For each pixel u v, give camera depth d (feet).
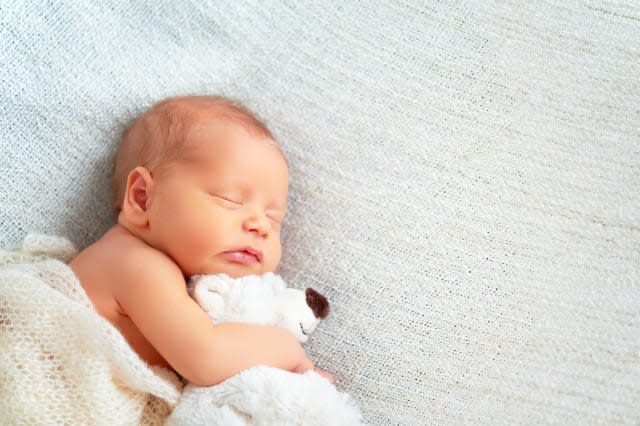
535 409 3.74
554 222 3.94
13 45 3.86
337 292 3.95
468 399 3.76
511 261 3.90
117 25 4.10
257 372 3.12
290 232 4.08
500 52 4.21
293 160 4.16
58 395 3.08
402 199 4.03
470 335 3.83
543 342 3.80
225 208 3.50
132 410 3.16
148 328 3.18
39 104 3.90
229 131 3.65
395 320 3.86
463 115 4.13
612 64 4.12
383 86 4.21
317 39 4.30
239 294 3.34
